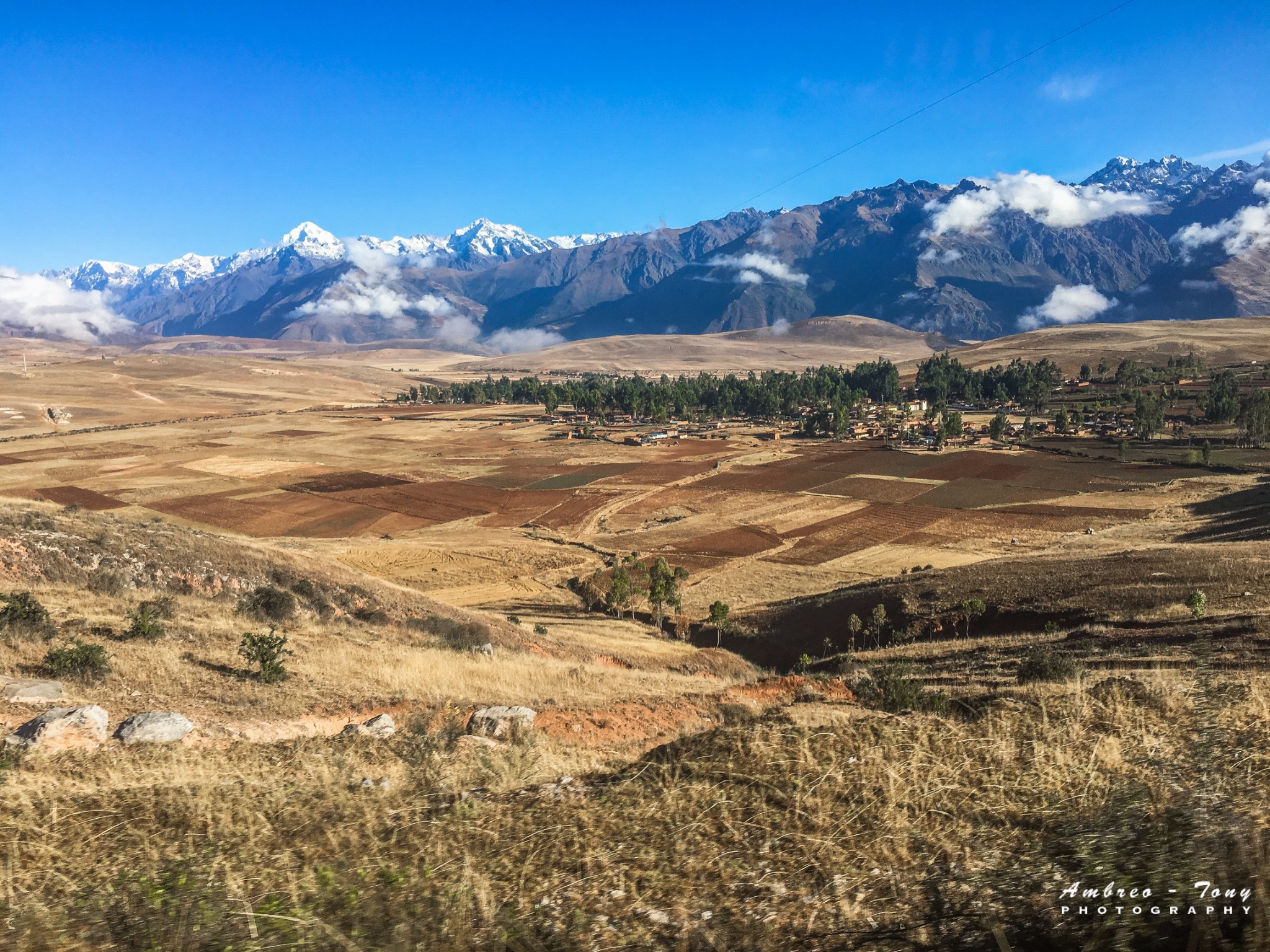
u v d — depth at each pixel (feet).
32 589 95.91
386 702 66.69
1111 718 32.94
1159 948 15.38
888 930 18.79
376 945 18.47
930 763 30.66
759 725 40.50
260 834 30.30
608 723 64.13
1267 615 104.53
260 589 116.26
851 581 271.28
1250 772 24.20
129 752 43.29
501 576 291.58
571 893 22.77
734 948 18.79
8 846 28.14
